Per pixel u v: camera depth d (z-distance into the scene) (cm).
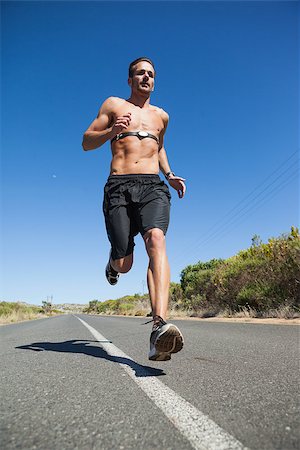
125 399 172
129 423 135
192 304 1534
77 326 948
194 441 114
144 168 300
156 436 120
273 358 285
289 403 155
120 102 325
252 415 139
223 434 119
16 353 378
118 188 296
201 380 211
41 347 428
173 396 174
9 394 193
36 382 223
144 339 483
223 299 1217
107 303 5775
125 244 289
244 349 345
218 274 1317
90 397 179
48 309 6172
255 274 1080
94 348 395
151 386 198
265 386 190
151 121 322
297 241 926
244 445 109
